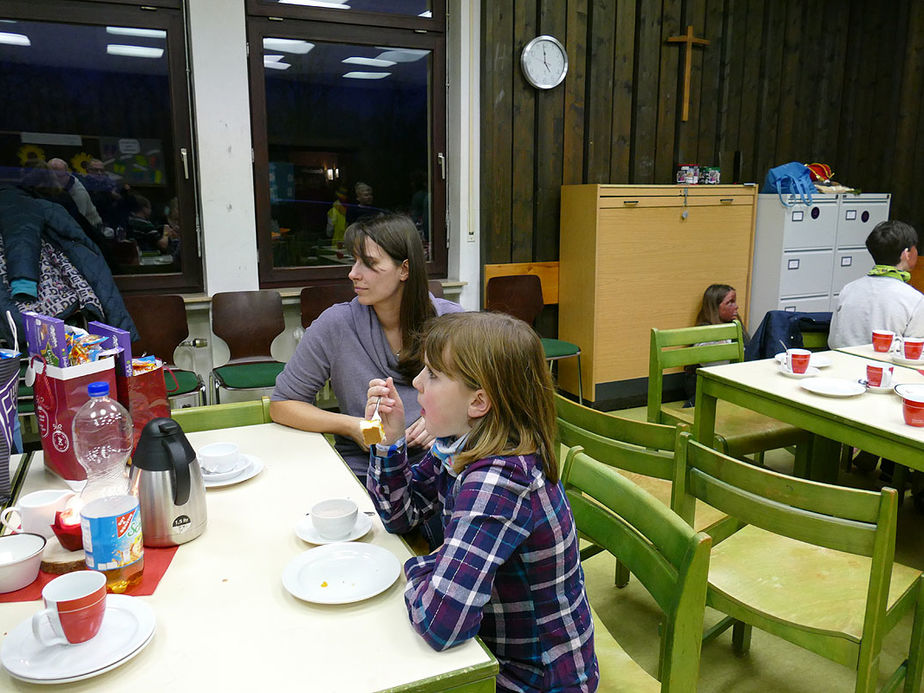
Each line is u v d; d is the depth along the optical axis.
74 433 1.34
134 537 1.05
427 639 0.92
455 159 4.11
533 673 1.04
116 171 3.49
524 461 1.00
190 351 3.69
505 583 1.03
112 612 0.96
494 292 4.03
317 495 1.40
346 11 3.75
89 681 0.84
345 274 4.05
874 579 1.32
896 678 1.65
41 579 1.08
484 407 1.03
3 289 2.92
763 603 1.53
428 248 4.23
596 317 4.06
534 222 4.29
